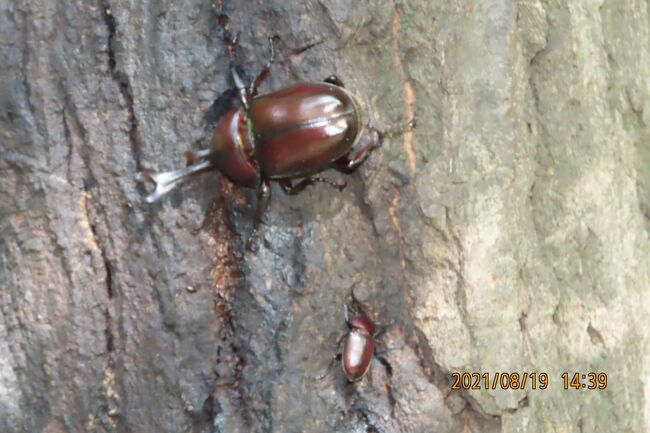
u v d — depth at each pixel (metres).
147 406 0.57
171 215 0.57
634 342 0.61
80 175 0.57
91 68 0.57
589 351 0.61
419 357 0.59
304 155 0.56
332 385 0.58
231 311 0.57
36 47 0.57
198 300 0.57
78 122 0.57
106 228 0.57
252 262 0.57
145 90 0.57
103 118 0.57
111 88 0.57
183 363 0.57
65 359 0.57
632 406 0.61
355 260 0.58
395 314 0.59
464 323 0.58
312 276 0.57
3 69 0.57
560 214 0.60
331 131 0.56
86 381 0.57
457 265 0.58
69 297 0.57
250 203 0.57
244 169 0.57
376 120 0.58
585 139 0.60
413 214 0.58
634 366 0.61
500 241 0.58
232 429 0.57
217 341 0.57
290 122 0.56
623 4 0.62
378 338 0.59
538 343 0.59
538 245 0.60
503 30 0.59
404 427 0.58
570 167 0.60
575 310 0.60
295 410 0.57
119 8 0.57
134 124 0.57
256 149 0.57
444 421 0.59
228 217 0.58
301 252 0.57
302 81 0.57
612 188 0.61
